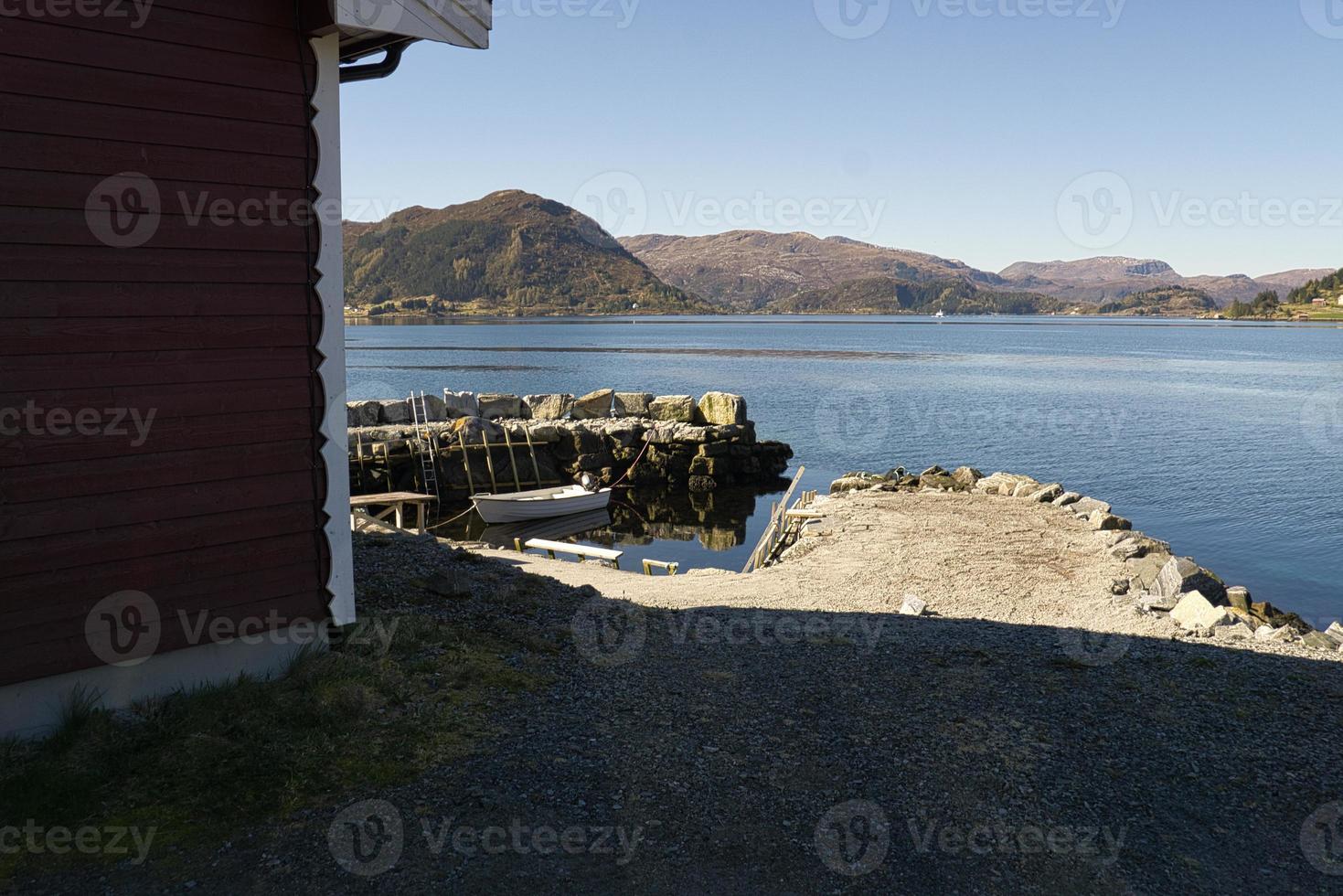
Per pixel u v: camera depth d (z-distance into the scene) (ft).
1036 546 54.24
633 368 287.07
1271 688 24.36
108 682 16.81
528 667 22.93
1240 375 288.51
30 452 15.26
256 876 13.15
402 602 27.14
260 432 18.11
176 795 15.01
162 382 16.66
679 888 13.56
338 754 16.85
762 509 97.96
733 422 114.32
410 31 18.85
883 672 25.21
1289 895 13.96
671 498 103.55
